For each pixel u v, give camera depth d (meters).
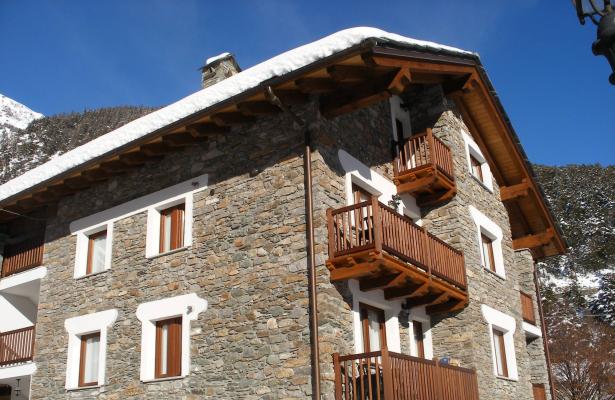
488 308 14.04
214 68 16.91
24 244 16.66
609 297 48.06
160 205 13.30
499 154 17.22
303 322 10.40
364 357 9.59
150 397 11.91
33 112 153.62
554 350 29.36
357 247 10.24
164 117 12.82
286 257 10.97
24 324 17.06
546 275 57.88
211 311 11.62
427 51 12.07
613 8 3.84
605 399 28.12
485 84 15.33
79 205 15.12
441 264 12.30
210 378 11.21
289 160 11.51
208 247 12.12
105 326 13.22
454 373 11.17
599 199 68.31
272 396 10.36
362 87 11.12
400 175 13.53
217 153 12.69
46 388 13.89
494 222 16.33
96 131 101.12
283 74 10.59
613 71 3.76
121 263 13.54
